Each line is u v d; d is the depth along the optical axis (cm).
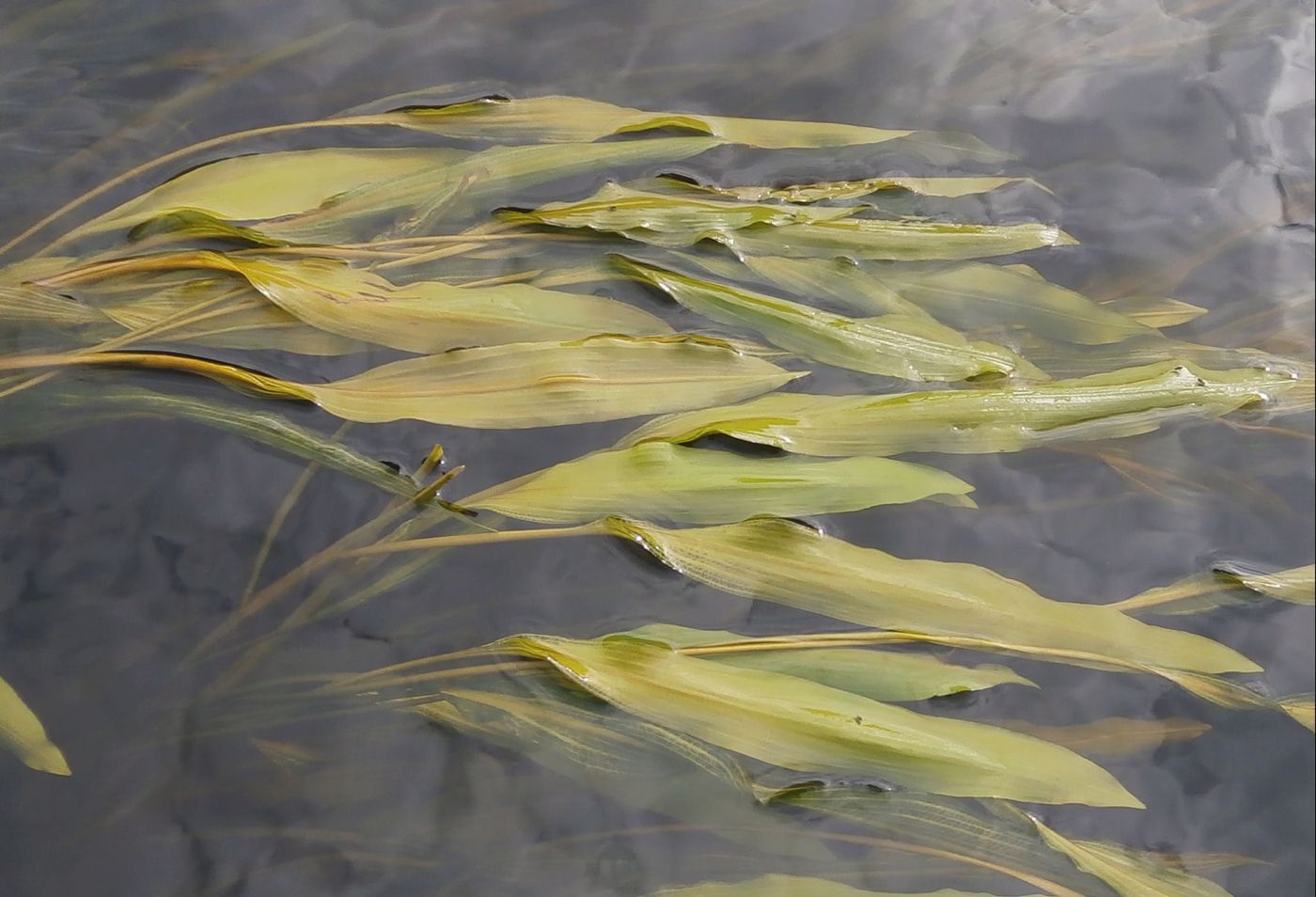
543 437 85
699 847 81
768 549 83
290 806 81
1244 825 81
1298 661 83
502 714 82
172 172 89
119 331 86
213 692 82
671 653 82
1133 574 84
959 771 81
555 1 94
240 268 86
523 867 81
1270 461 86
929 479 84
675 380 85
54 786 81
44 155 89
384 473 84
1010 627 83
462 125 90
